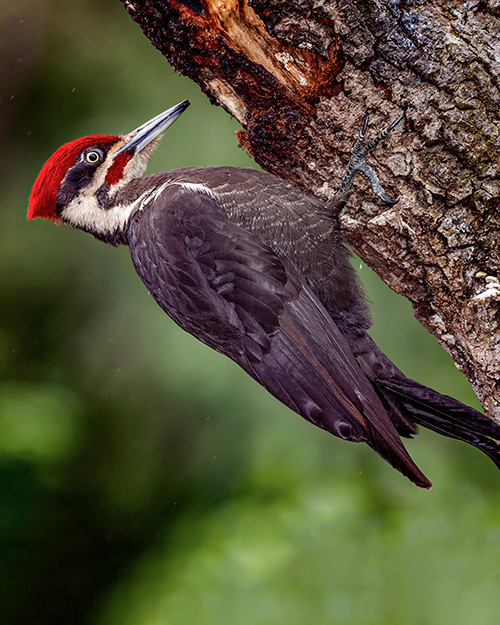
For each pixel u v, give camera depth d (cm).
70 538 1455
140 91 1249
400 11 584
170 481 1431
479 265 611
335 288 694
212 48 641
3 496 1373
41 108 1324
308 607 1029
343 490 1154
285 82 635
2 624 1406
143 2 642
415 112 598
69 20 1312
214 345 702
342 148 638
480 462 1188
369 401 647
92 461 1439
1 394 1354
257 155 685
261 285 665
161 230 689
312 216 673
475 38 580
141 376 1333
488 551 1042
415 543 1060
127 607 1347
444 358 1111
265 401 1190
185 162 1148
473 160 592
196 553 1159
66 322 1328
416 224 620
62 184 759
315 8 600
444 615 998
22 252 1333
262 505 1180
